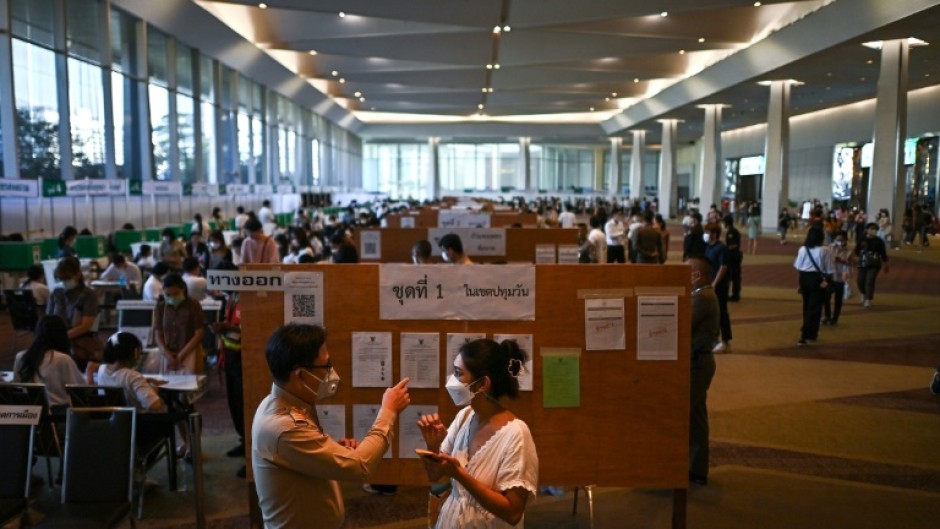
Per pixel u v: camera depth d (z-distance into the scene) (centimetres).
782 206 3425
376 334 415
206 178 2778
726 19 2514
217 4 2319
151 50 2289
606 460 412
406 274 412
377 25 2486
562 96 4403
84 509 410
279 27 2553
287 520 268
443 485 306
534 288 407
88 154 1914
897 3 2025
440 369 413
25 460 416
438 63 3119
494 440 274
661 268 409
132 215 2170
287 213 3119
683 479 413
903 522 481
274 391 278
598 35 2538
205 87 2778
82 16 1880
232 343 593
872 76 3045
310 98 4047
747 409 743
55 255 1420
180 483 559
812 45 2466
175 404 571
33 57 1659
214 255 1087
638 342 409
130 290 1145
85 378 630
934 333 1144
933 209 3559
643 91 4294
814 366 929
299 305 418
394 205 4100
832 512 497
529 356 407
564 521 487
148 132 2161
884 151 2578
